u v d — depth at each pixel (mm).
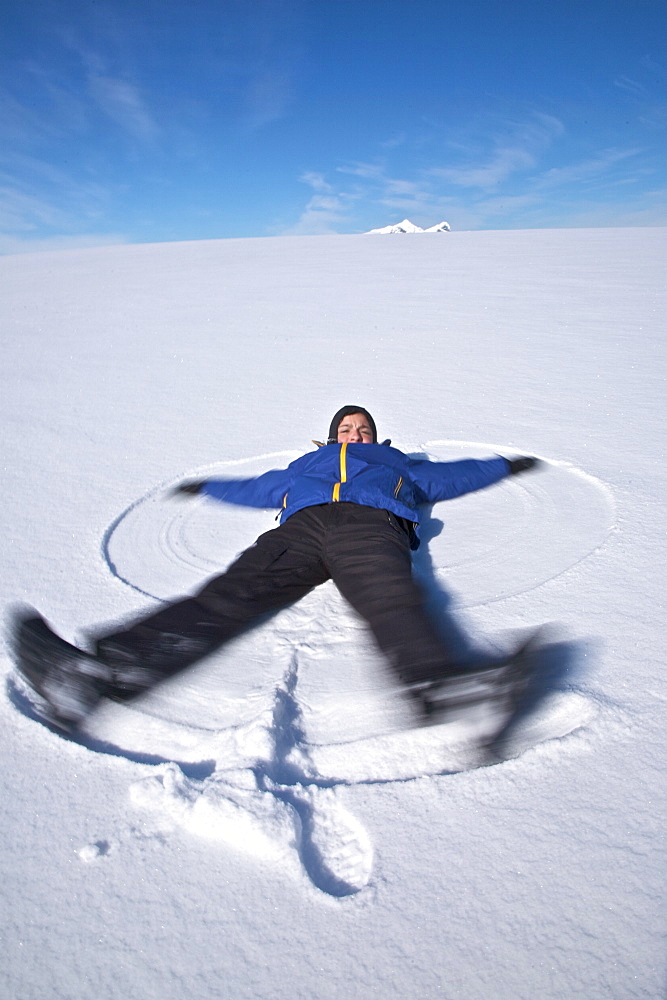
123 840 1432
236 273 13984
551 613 2197
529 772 1549
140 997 1132
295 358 6453
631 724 1671
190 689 1916
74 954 1207
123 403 5191
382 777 1591
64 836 1449
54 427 4652
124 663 1906
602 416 4281
